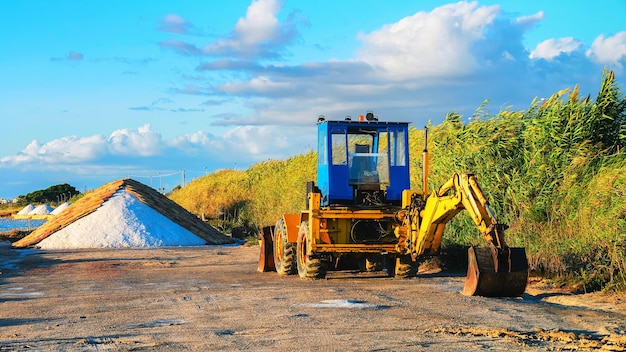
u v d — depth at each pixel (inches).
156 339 321.7
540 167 580.4
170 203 1374.3
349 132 598.5
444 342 301.7
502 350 285.1
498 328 336.5
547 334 319.6
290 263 639.1
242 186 1752.0
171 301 466.6
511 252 451.8
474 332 324.8
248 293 498.9
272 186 1493.6
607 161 551.5
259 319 374.3
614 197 496.7
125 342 316.2
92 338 330.0
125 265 814.5
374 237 593.0
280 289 521.0
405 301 438.6
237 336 324.2
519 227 572.1
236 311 409.1
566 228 535.8
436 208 514.3
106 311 427.5
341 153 594.2
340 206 585.0
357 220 586.2
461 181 470.9
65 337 335.3
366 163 597.3
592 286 488.7
